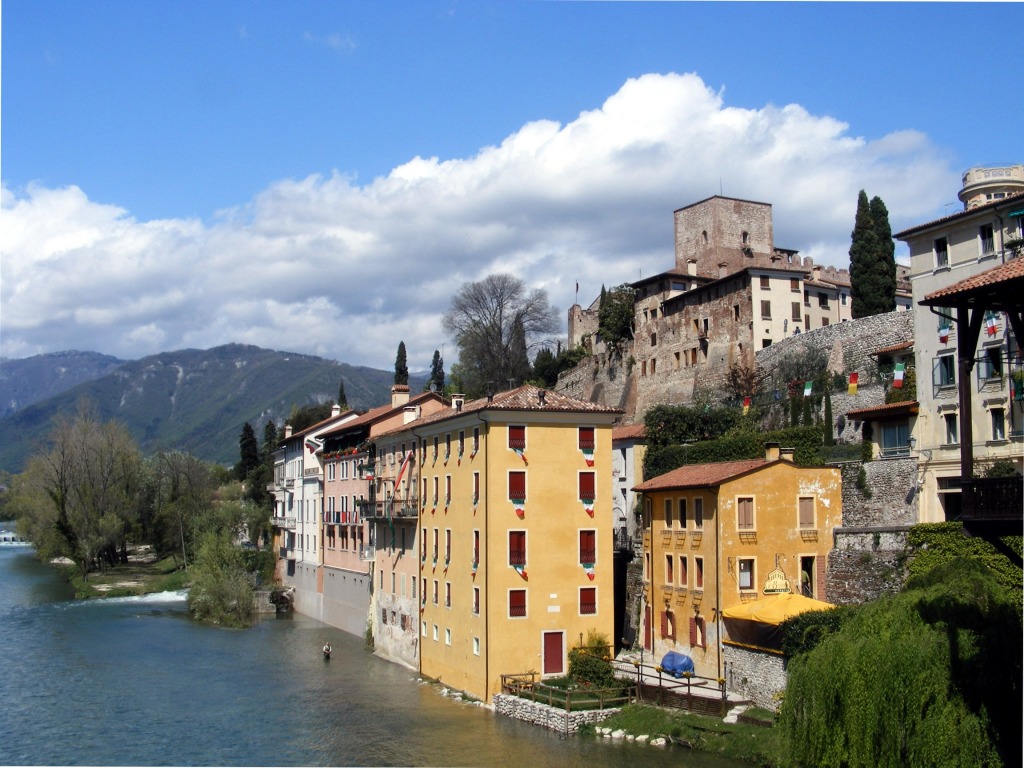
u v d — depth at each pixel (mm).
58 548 119875
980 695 28578
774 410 72125
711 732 41281
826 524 50375
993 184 58969
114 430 129000
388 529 70562
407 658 65312
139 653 71188
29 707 54562
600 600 54781
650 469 68000
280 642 75938
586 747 43281
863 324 69438
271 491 110188
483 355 125500
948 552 43688
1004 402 45469
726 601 47594
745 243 110688
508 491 53594
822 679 32250
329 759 43719
